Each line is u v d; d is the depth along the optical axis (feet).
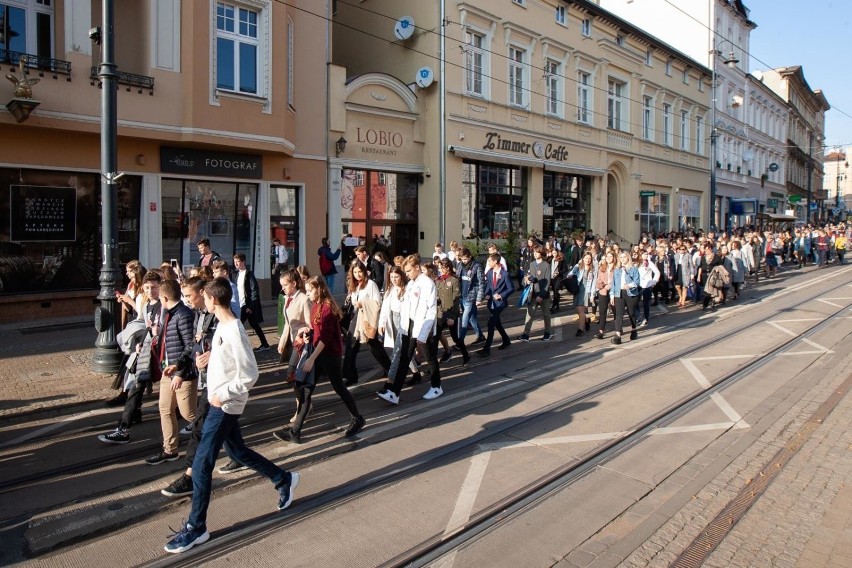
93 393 25.71
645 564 13.85
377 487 17.66
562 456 19.97
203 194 48.73
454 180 66.95
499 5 71.26
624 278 38.93
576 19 84.99
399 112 63.26
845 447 20.99
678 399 26.40
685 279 55.77
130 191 44.60
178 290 19.19
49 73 38.37
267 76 47.93
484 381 29.40
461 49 66.74
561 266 52.95
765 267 82.89
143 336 21.25
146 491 17.26
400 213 66.13
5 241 39.86
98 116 40.65
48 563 13.66
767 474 18.74
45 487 17.47
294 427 20.98
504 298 35.04
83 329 39.50
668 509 16.49
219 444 14.66
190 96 43.91
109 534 15.03
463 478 18.25
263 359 32.78
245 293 33.60
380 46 70.44
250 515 15.93
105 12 28.58
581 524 15.69
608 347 37.55
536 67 78.02
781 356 35.17
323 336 20.72
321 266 52.16
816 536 15.06
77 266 43.11
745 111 147.02
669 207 113.70
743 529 15.46
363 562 13.79
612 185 99.45
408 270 25.98
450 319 31.81
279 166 52.42
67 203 42.27
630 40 98.12
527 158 76.48
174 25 43.45
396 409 24.90
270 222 52.80
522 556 14.16
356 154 59.93
